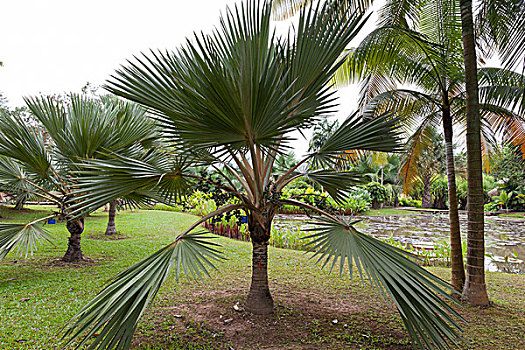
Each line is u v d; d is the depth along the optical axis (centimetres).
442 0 412
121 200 546
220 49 258
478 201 357
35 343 249
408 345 254
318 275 475
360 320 304
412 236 980
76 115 486
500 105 404
